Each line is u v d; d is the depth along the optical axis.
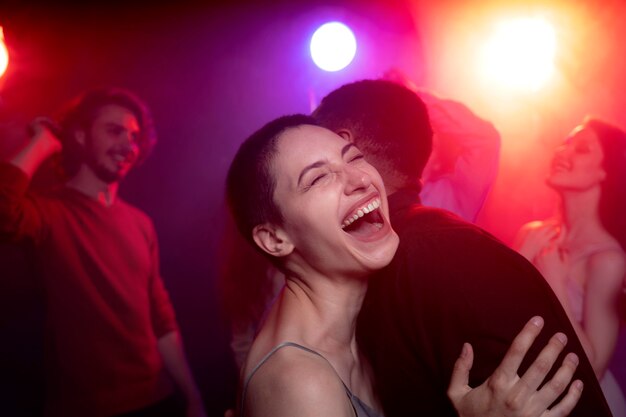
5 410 3.71
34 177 3.68
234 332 2.72
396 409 1.45
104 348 3.62
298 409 1.23
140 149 3.99
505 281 1.30
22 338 3.71
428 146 1.68
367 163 1.50
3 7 4.58
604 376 2.89
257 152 1.46
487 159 2.80
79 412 3.56
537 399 1.17
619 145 3.06
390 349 1.42
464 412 1.22
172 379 3.74
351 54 4.16
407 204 1.59
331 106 1.71
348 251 1.39
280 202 1.43
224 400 4.38
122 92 3.94
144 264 3.78
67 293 3.63
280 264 1.50
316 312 1.43
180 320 4.53
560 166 3.13
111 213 3.76
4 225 3.42
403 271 1.38
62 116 3.81
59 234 3.64
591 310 2.92
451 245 1.34
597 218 3.02
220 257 2.78
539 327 1.18
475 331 1.27
